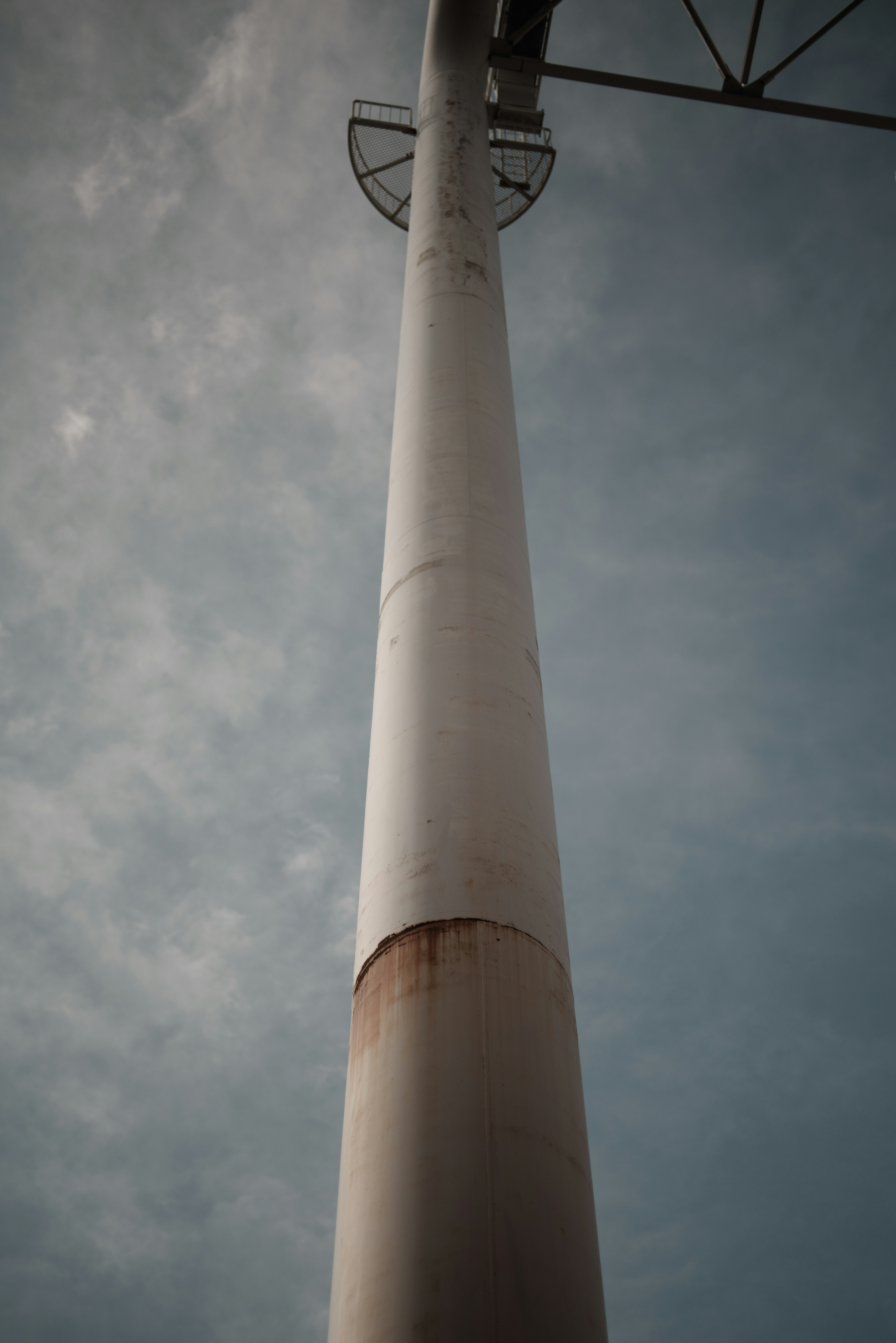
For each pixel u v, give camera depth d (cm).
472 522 1038
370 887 791
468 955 708
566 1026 720
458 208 1563
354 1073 707
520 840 788
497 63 2112
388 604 1007
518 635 955
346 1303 595
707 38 2103
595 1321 591
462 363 1257
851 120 2119
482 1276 566
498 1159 613
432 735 841
